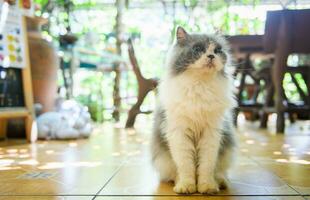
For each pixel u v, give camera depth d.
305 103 2.03
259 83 2.24
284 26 1.58
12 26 1.35
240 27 2.49
